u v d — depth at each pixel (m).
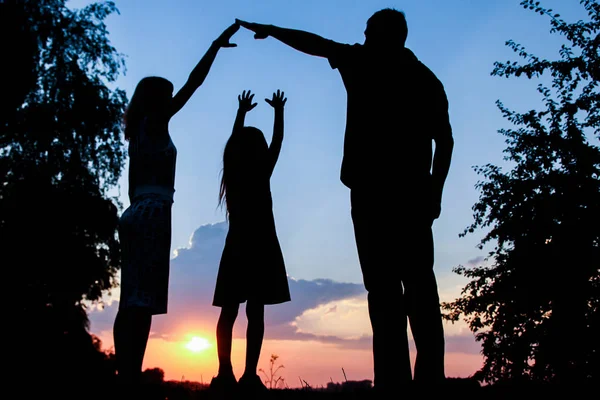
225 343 4.68
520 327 15.21
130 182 4.20
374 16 3.79
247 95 5.27
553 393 4.32
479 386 3.98
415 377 3.33
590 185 15.30
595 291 14.59
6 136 18.09
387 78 3.64
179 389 4.20
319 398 4.26
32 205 17.42
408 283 3.46
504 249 16.53
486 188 16.80
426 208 3.50
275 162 5.13
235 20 4.33
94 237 18.38
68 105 19.44
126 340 3.82
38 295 5.86
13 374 3.33
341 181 3.71
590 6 15.98
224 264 4.87
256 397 4.40
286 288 4.90
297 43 3.99
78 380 3.47
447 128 3.59
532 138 16.47
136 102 4.18
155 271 3.91
